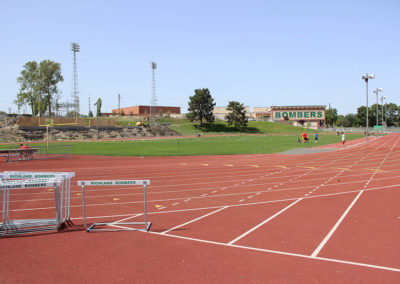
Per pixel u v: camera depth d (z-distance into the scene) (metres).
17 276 5.52
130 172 19.27
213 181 15.58
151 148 43.34
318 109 122.12
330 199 11.28
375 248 6.63
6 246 6.99
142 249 6.75
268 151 35.44
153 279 5.36
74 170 20.56
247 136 82.69
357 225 8.21
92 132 78.56
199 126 107.31
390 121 141.00
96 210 10.20
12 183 7.90
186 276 5.46
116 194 12.70
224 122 117.19
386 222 8.44
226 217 9.16
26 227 8.20
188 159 28.12
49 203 11.19
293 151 34.03
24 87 90.06
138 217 9.34
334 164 21.95
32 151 30.06
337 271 5.60
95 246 6.95
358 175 16.78
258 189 13.36
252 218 9.00
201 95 105.81
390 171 18.22
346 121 154.62
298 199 11.36
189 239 7.34
